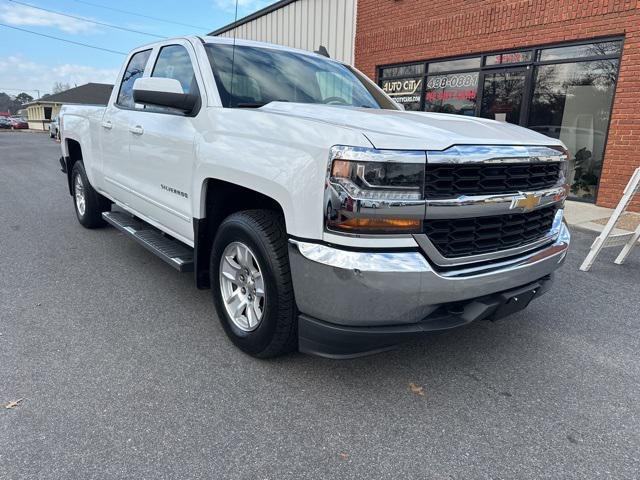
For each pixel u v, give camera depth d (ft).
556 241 10.28
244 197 10.38
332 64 14.07
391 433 7.84
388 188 7.28
